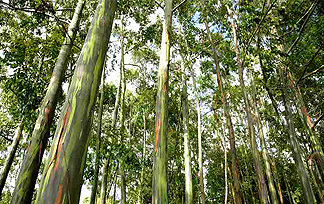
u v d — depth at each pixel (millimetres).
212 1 7230
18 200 3373
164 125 2805
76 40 7129
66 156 1498
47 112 4078
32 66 6582
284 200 15602
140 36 9188
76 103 1712
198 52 9227
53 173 1440
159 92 3062
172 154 11242
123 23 9000
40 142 3848
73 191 1432
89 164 5664
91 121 1753
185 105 9242
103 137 6109
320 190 7957
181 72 9234
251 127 5695
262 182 5039
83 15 7375
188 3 8812
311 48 6887
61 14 7266
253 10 6355
